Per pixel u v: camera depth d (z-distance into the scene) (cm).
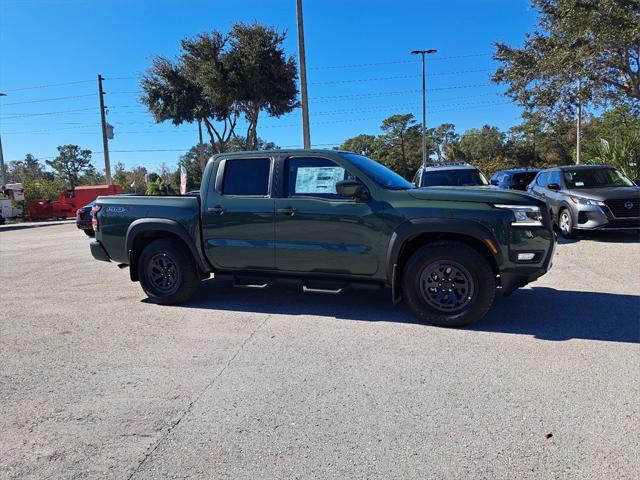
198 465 279
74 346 482
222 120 2545
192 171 5609
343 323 529
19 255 1172
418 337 477
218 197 591
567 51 1689
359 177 536
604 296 605
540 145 5925
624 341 449
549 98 1958
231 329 520
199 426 321
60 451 297
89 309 621
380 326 515
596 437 294
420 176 1195
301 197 553
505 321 518
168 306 625
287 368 411
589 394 348
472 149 7431
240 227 577
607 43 1594
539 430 304
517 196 491
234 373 404
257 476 267
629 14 1542
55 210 2917
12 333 529
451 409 333
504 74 2017
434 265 498
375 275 530
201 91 2397
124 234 637
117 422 329
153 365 427
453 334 483
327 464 275
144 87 2430
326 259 543
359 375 393
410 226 500
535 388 360
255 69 2180
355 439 300
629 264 791
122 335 511
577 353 424
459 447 288
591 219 1009
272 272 578
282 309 591
